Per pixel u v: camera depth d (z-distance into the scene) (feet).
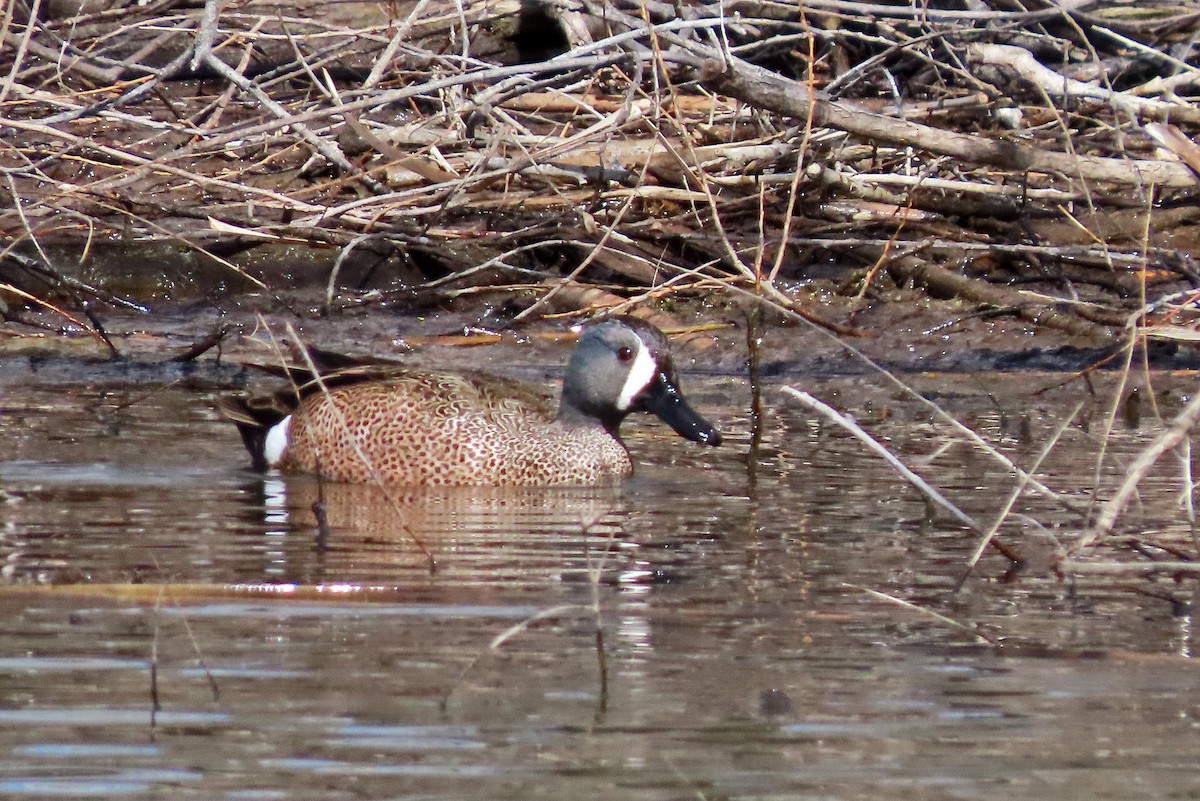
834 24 64.54
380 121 62.23
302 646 24.38
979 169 59.26
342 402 39.52
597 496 36.83
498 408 39.50
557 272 57.88
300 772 19.66
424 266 58.03
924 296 57.00
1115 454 40.42
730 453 41.63
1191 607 27.25
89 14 59.77
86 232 57.16
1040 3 64.90
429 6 60.59
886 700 22.49
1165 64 63.52
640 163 56.18
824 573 29.32
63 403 45.52
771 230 57.93
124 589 27.09
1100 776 19.92
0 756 19.99
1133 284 56.70
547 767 19.88
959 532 32.68
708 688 22.74
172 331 54.24
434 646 24.52
